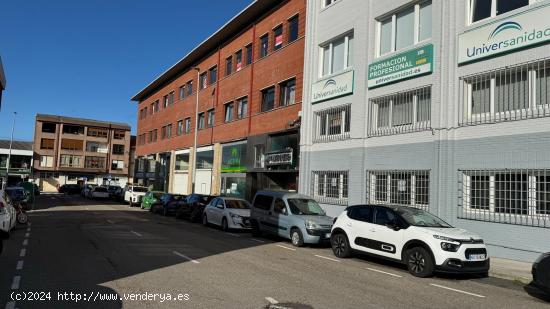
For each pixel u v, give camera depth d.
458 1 14.44
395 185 16.19
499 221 12.46
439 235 9.86
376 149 17.09
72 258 10.62
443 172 14.17
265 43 28.58
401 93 16.25
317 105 21.12
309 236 14.20
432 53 15.06
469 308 7.38
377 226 11.29
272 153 25.09
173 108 45.31
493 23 13.21
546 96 11.94
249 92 29.30
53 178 81.12
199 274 9.11
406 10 16.73
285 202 15.69
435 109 14.73
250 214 17.62
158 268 9.64
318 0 21.91
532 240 11.67
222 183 32.69
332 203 19.06
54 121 81.31
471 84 13.98
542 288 8.16
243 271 9.66
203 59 38.22
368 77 17.86
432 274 9.98
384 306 7.16
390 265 11.41
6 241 13.48
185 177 40.44
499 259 12.19
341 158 18.97
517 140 12.29
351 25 19.23
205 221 21.27
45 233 15.91
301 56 23.95
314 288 8.21
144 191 39.19
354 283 8.88
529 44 12.20
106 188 49.72
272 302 7.03
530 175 11.93
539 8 12.06
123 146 86.56
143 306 6.58
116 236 15.31
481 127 13.24
